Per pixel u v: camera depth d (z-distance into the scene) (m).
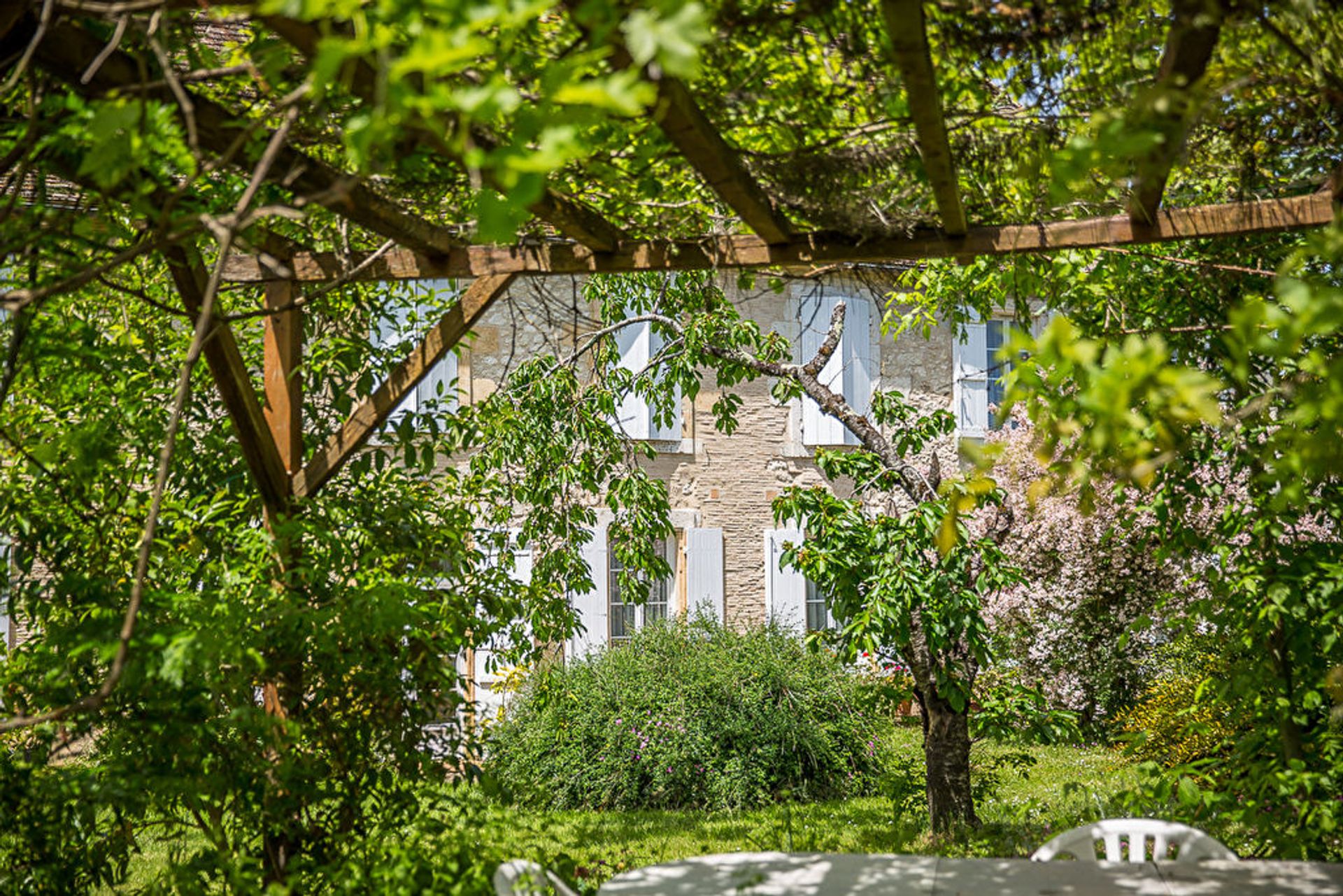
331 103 2.55
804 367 6.61
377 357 4.56
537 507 6.85
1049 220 3.43
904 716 11.27
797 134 2.92
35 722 1.99
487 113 1.42
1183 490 4.58
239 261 3.87
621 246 3.65
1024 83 2.80
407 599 3.49
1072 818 4.89
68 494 3.65
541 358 6.88
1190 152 3.08
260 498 4.02
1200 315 4.27
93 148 2.12
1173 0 2.07
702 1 1.96
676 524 10.97
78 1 1.94
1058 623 10.17
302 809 3.55
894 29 2.06
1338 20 2.29
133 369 3.90
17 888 3.25
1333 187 3.20
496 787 3.57
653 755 8.09
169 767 3.20
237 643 3.07
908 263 5.27
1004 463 10.58
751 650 8.73
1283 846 3.47
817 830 6.92
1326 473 2.18
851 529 5.98
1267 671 3.84
